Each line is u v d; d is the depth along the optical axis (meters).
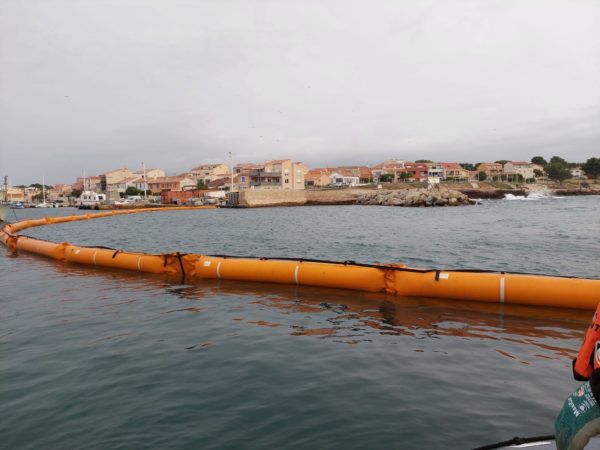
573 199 104.25
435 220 43.06
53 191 173.38
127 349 7.48
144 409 5.25
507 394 5.48
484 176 148.75
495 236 27.00
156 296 11.70
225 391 5.71
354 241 25.77
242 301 10.94
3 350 7.56
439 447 4.27
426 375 6.12
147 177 141.62
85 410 5.27
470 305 10.09
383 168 140.50
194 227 40.75
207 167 142.62
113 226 43.91
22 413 5.23
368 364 6.58
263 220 49.44
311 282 12.36
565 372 6.20
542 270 15.45
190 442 4.49
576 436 2.61
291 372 6.31
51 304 11.04
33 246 21.47
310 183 124.81
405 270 11.23
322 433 4.59
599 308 2.76
